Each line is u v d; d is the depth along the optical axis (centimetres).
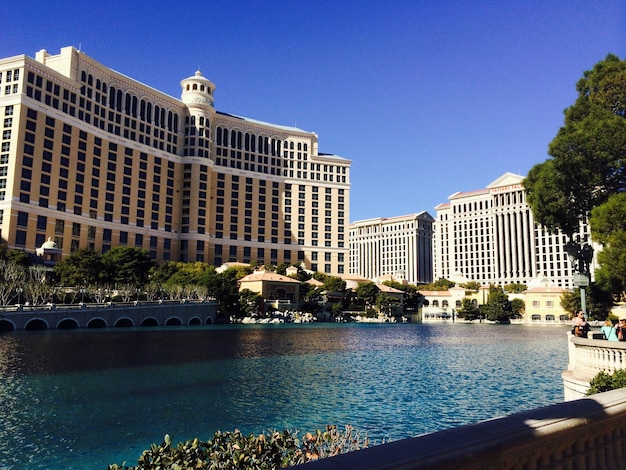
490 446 480
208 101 18288
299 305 15250
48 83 13438
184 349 6081
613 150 3584
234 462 938
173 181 17125
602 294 3894
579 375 2262
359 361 5334
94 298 10738
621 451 673
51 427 2536
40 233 12925
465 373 4484
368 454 421
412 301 18475
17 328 8019
